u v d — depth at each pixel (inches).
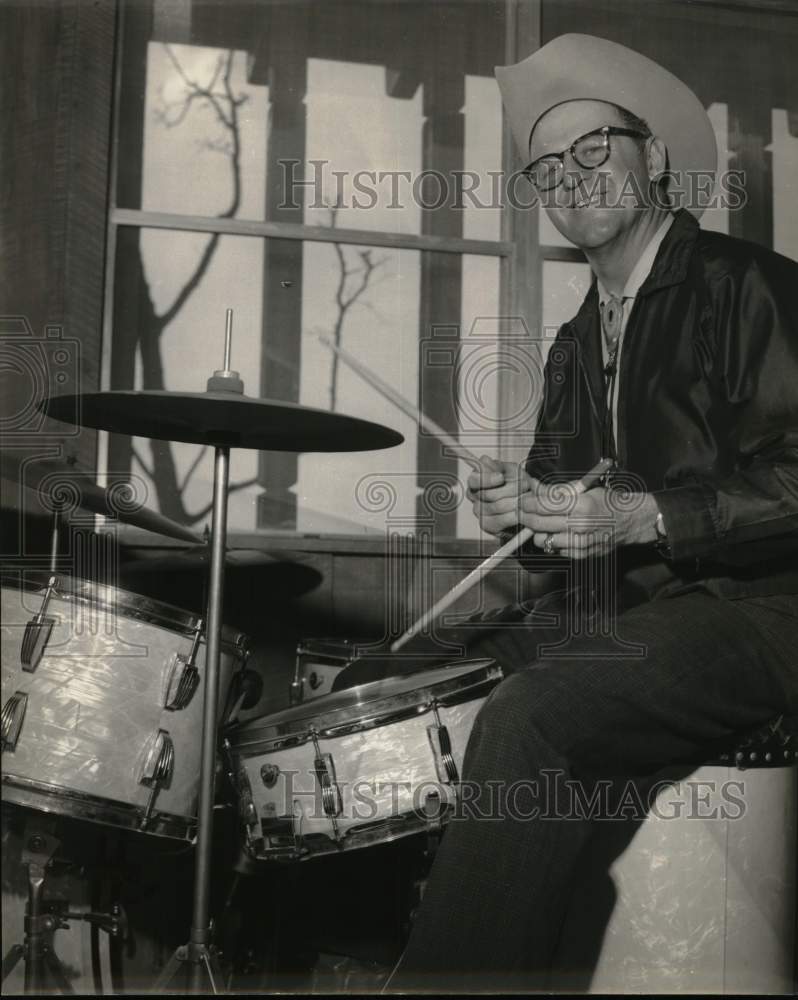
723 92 110.2
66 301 94.0
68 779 58.7
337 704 62.6
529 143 78.6
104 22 98.1
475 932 47.9
